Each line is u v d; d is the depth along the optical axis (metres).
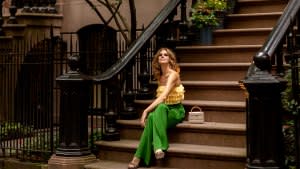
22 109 7.75
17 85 8.08
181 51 7.66
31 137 7.43
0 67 8.47
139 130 6.25
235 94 6.39
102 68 7.58
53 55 7.09
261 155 4.42
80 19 10.95
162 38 7.52
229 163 5.19
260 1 8.53
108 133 6.25
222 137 5.63
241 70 6.80
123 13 10.50
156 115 5.53
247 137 4.66
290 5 5.43
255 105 4.46
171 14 7.50
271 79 4.40
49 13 10.23
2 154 7.48
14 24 9.82
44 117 7.26
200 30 7.95
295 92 4.69
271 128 4.43
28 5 10.22
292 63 4.71
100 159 6.12
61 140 5.92
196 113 5.92
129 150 5.84
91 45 10.45
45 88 7.24
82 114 5.92
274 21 7.96
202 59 7.52
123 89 7.19
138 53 6.89
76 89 5.88
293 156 4.88
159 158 5.37
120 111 6.60
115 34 8.62
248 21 8.19
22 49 9.41
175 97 5.77
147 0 10.42
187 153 5.40
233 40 7.79
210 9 7.99
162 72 5.97
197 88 6.64
